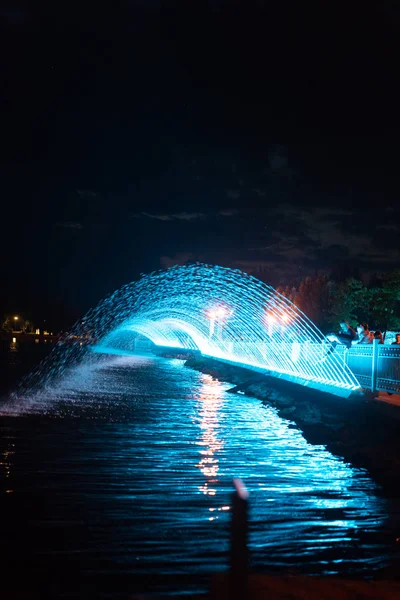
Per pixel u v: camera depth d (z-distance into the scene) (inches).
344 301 1948.8
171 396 967.0
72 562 243.8
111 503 325.4
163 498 338.6
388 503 342.6
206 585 224.1
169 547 261.4
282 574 237.0
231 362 1512.1
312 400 768.9
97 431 573.3
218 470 417.1
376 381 581.9
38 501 326.6
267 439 565.0
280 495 355.3
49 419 645.9
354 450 482.9
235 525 121.1
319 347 800.9
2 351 2684.5
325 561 252.2
